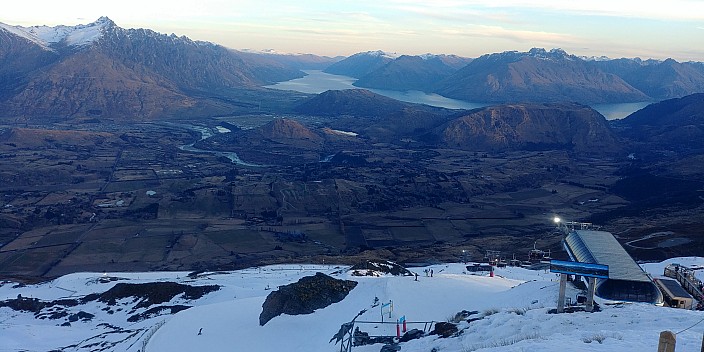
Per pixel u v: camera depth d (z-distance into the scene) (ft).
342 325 152.15
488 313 138.31
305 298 187.62
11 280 412.98
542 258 352.69
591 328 110.01
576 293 160.97
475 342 112.57
